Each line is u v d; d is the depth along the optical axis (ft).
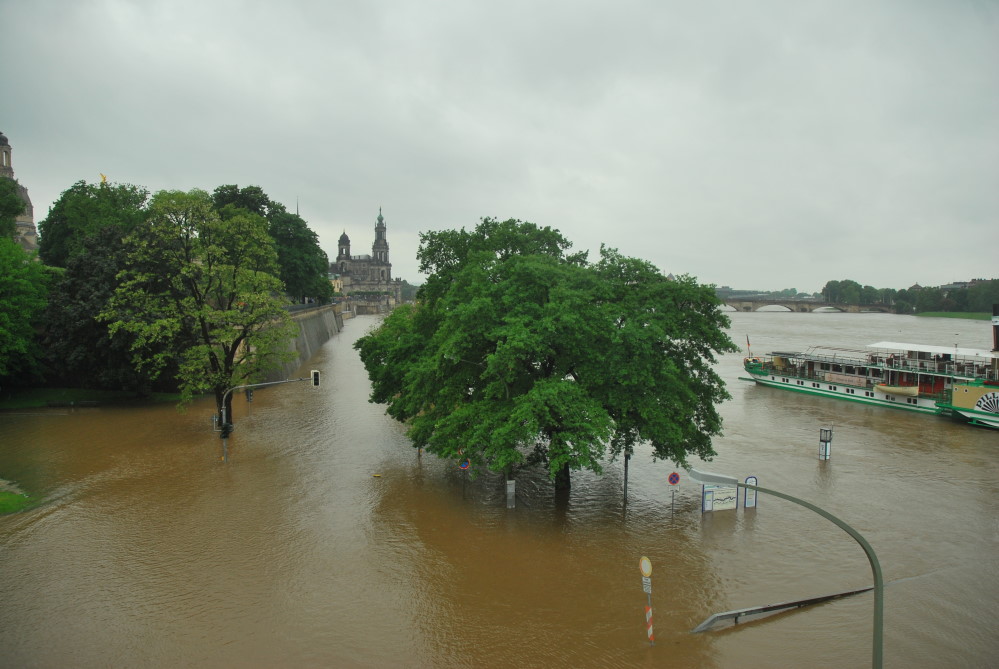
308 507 105.29
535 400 90.12
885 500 113.50
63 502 106.93
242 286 166.09
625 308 100.37
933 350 201.87
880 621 45.27
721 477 53.78
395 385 150.20
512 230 140.36
